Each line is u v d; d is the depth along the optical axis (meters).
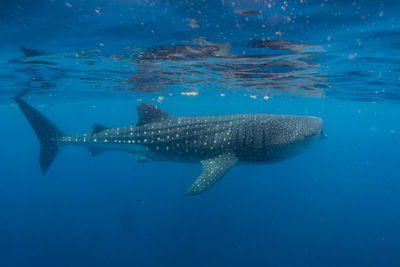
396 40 7.52
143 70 13.20
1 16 5.88
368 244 20.72
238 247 19.73
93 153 10.08
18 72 12.88
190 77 15.53
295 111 49.88
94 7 5.46
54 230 24.53
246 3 5.16
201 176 6.57
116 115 64.94
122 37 7.55
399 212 27.89
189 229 21.84
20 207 31.09
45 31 6.96
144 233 22.09
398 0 4.96
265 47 8.56
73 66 11.92
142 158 8.95
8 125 78.94
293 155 7.55
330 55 9.44
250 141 7.23
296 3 5.14
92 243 21.77
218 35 7.27
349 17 5.84
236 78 15.62
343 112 44.69
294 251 19.56
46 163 10.23
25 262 20.20
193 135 7.91
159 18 6.04
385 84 15.17
